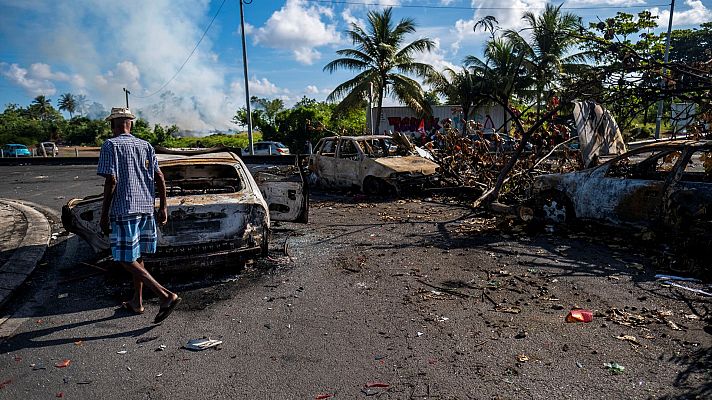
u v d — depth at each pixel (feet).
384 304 14.82
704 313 13.32
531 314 13.73
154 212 15.20
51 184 54.34
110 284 17.33
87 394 10.18
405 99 94.58
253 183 20.01
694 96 22.98
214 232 17.08
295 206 22.04
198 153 22.49
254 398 9.82
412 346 11.94
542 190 24.44
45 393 10.27
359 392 9.93
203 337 12.79
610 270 17.37
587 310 13.82
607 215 21.44
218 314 14.34
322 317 13.93
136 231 13.62
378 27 92.07
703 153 19.97
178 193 19.92
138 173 13.69
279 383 10.37
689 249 16.99
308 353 11.73
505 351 11.54
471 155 36.40
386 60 92.32
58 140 242.17
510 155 34.68
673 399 9.32
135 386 10.43
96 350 12.22
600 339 12.00
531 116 35.65
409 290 16.01
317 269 18.54
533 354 11.34
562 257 19.26
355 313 14.16
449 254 20.33
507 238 22.77
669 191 18.40
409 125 104.53
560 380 10.14
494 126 99.30
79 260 20.76
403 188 37.60
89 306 15.26
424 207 32.58
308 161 44.50
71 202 17.95
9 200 41.75
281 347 12.10
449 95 98.53
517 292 15.55
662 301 14.29
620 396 9.50
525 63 90.99
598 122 27.32
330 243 22.72
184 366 11.27
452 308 14.34
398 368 10.87
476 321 13.34
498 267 18.26
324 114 123.44
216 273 18.11
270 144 100.07
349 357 11.47
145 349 12.21
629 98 24.57
